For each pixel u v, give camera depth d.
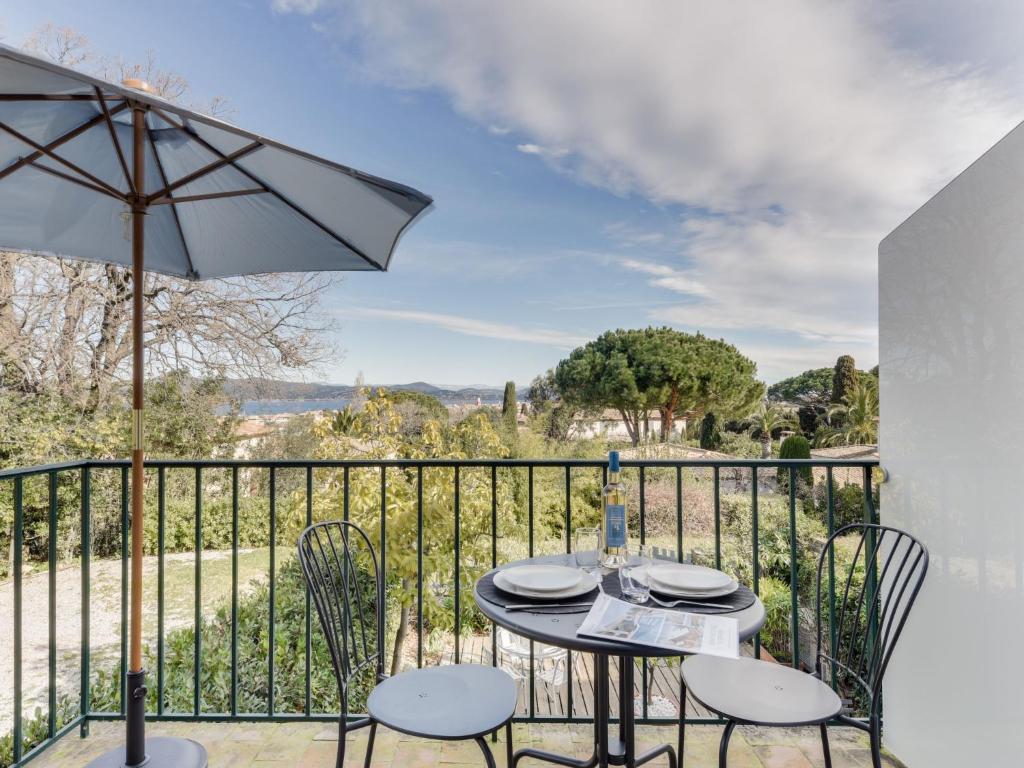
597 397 19.48
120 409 8.73
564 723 2.26
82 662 2.21
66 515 8.34
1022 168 1.52
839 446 18.03
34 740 3.22
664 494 9.20
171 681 3.94
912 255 2.00
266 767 1.99
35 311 8.02
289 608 5.17
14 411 7.93
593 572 1.69
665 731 2.22
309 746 2.11
